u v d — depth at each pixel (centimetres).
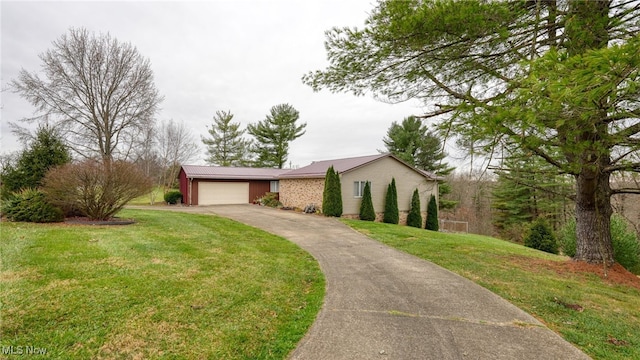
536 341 331
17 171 1066
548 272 605
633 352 314
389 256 733
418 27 469
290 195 1973
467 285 516
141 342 303
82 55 1886
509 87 438
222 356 292
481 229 2595
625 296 488
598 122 395
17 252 547
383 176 1756
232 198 2250
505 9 431
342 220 1385
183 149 2959
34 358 267
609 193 639
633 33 413
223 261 606
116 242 677
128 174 1011
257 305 409
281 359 292
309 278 558
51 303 361
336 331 347
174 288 438
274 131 3234
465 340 330
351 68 574
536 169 654
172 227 964
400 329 354
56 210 943
